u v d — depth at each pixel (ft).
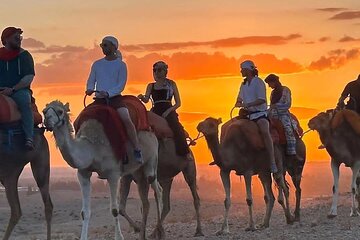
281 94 63.21
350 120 61.46
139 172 53.52
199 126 57.26
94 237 63.87
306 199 98.37
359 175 64.75
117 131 49.49
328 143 61.72
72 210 125.18
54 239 66.59
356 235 50.49
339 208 70.69
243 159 58.13
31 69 50.72
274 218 70.23
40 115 52.21
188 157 58.08
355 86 65.31
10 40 50.44
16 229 90.17
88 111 49.67
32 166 52.06
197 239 54.95
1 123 49.65
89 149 48.29
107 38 50.55
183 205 108.06
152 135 53.67
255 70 58.85
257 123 58.85
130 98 52.60
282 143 62.08
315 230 54.34
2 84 50.65
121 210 58.18
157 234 56.34
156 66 56.85
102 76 50.44
